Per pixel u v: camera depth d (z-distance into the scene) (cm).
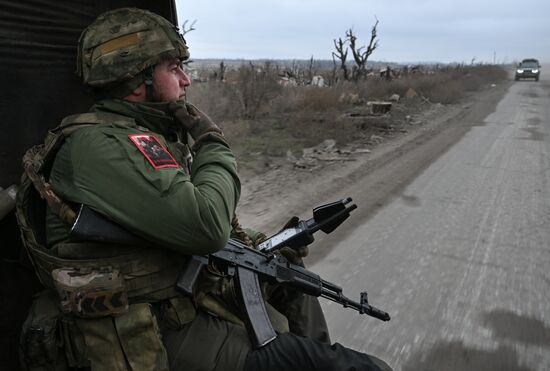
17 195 145
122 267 136
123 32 146
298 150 934
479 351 302
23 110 162
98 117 142
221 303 164
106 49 145
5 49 156
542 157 934
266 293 195
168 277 143
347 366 147
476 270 423
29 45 161
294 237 193
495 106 1991
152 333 138
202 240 135
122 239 133
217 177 144
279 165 816
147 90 149
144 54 145
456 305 360
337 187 686
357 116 1362
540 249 475
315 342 154
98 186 131
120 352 135
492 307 358
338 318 339
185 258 147
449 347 306
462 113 1700
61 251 136
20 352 142
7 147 159
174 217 131
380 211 581
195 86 1631
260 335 151
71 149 137
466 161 884
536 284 398
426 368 285
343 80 2630
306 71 3148
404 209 592
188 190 133
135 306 138
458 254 457
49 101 167
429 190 680
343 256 447
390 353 300
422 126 1340
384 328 327
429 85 2414
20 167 162
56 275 132
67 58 170
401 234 506
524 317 345
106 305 133
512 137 1177
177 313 145
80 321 135
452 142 1089
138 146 133
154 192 130
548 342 314
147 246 139
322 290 186
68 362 139
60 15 166
